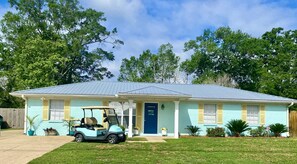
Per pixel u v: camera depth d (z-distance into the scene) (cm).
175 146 1633
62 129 2247
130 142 1783
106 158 1210
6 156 1259
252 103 2439
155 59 5403
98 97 2267
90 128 1750
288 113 2506
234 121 2327
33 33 3750
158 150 1469
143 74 5466
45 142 1750
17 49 3706
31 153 1341
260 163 1165
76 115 2261
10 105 3700
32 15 3862
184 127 2353
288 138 2198
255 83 4569
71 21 4025
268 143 1842
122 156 1263
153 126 2320
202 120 2372
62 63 3519
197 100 2361
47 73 3200
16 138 1972
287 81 4175
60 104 2273
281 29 4588
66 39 3944
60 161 1133
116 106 2295
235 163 1155
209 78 4519
